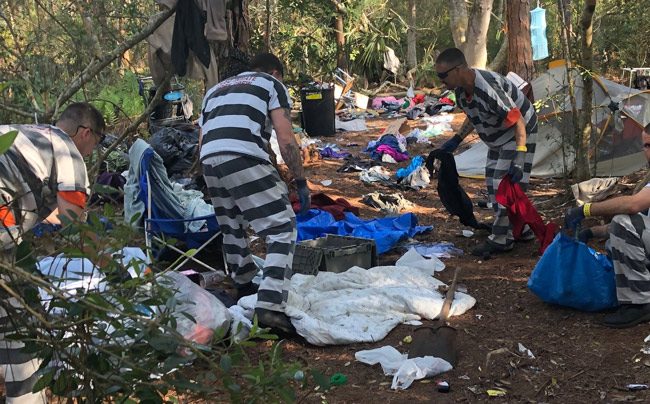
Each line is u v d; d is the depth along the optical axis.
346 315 4.78
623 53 13.79
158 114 10.34
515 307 5.04
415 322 4.80
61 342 2.40
